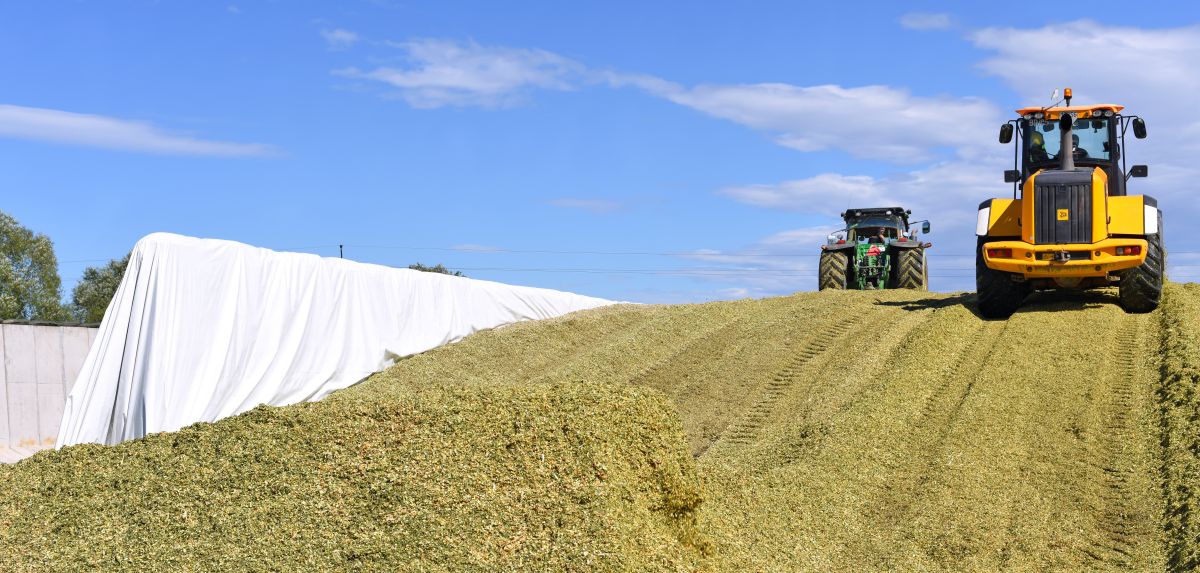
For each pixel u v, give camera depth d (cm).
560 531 533
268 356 1007
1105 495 738
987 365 995
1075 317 1113
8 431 1010
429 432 619
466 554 514
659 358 1215
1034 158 1230
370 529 536
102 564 522
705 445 938
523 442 604
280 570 506
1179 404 848
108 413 882
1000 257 1138
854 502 747
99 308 3734
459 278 1355
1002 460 805
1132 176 1234
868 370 1034
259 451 617
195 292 934
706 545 598
